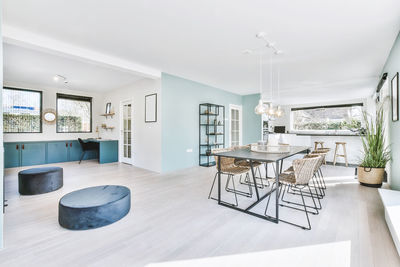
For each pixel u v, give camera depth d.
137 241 1.79
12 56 3.38
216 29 2.50
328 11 2.09
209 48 3.07
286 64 3.79
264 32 2.57
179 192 3.14
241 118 7.04
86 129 6.57
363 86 5.63
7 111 5.12
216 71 4.28
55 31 2.55
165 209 2.48
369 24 2.35
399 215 1.89
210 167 5.11
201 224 2.10
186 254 1.61
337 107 8.51
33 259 1.53
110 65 3.50
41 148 5.49
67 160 5.98
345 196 2.94
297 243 1.75
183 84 4.90
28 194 2.97
